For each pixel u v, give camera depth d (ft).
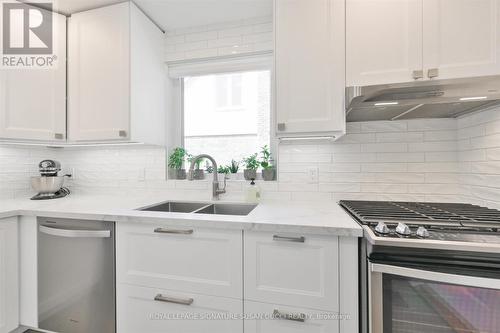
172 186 6.72
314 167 5.82
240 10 5.93
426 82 3.67
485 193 4.41
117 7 5.66
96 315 4.50
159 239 4.20
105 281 4.45
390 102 3.99
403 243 2.99
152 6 5.80
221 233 3.94
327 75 4.58
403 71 4.22
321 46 4.61
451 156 5.16
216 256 3.96
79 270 4.59
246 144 6.82
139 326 4.29
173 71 6.89
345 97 4.33
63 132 6.05
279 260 3.74
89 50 5.89
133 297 4.32
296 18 4.71
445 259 2.95
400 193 5.40
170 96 7.07
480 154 4.50
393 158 5.42
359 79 4.42
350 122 5.64
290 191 5.95
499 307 2.83
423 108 4.43
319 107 4.62
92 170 7.27
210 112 7.06
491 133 4.24
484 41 3.91
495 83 3.43
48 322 4.76
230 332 3.91
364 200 5.55
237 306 3.88
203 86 7.10
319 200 5.79
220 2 5.64
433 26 4.10
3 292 4.69
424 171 5.28
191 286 4.05
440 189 5.20
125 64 5.62
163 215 4.25
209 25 6.51
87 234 4.41
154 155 6.87
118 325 4.39
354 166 5.63
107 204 5.41
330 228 3.49
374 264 3.13
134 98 5.73
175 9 5.89
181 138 7.16
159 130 6.61
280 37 4.79
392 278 3.17
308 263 3.64
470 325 2.91
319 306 3.60
